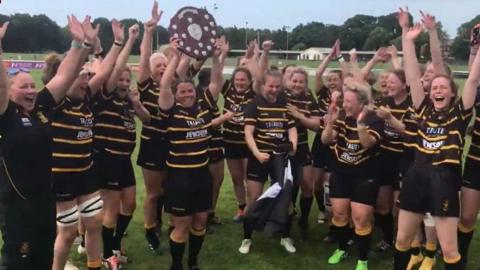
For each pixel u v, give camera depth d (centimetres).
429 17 559
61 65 434
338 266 609
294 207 744
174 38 583
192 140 536
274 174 614
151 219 648
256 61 812
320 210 767
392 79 610
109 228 583
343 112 604
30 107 404
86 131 496
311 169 687
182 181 532
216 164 710
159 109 552
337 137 603
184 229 545
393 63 764
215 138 702
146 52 611
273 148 617
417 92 514
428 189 479
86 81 491
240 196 759
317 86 773
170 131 536
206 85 709
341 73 768
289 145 619
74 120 484
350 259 629
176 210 536
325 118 668
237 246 671
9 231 396
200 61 692
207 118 554
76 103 489
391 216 636
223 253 648
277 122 620
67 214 481
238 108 727
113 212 582
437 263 611
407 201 495
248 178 631
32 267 407
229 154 741
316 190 755
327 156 712
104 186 573
